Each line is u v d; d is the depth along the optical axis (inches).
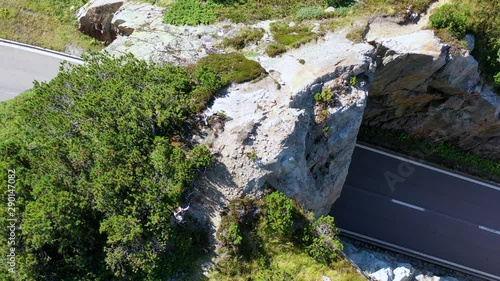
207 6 1203.2
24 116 983.6
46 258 802.2
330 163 1069.8
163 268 853.2
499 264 1243.2
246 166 937.5
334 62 1037.8
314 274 911.0
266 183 946.7
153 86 948.6
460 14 1096.2
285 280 854.5
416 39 1075.9
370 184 1296.8
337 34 1104.2
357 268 943.7
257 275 893.8
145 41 1160.8
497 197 1310.3
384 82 1154.7
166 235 828.0
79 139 899.4
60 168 849.5
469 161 1331.2
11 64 1355.8
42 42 1393.9
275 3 1200.8
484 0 1101.7
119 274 840.3
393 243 1243.2
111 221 800.3
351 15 1135.0
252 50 1107.9
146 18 1227.9
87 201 827.4
